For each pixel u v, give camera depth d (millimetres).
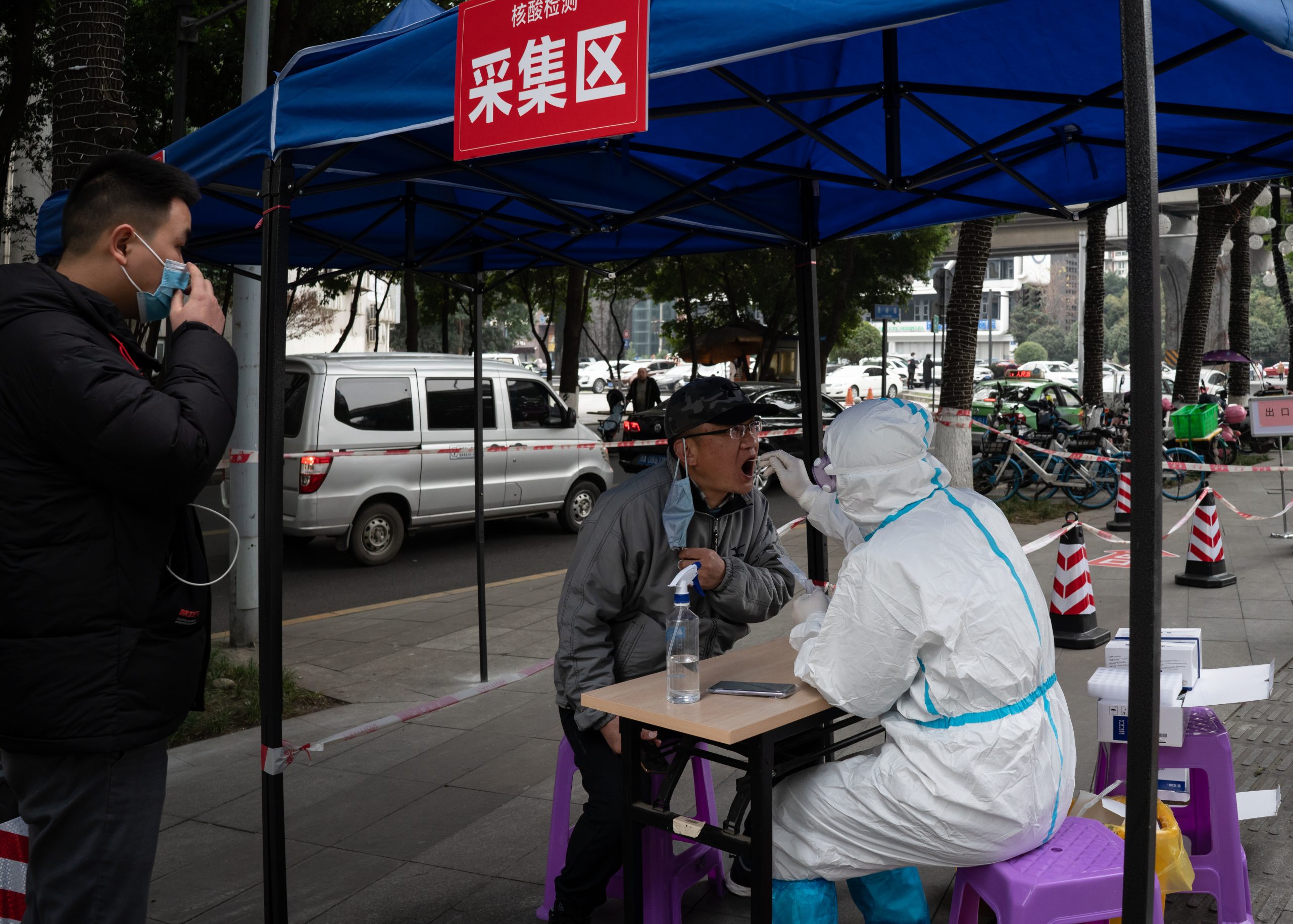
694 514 3107
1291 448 20812
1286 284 19938
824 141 3135
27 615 2041
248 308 7254
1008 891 2428
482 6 2467
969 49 3387
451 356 11617
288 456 10375
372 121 2717
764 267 24562
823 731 2818
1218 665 5992
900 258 24766
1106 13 3078
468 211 4688
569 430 12547
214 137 3227
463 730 5535
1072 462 13438
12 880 2494
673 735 2830
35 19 13141
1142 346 1894
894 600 2379
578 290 22406
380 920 3486
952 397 12664
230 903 3662
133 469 2033
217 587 9695
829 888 2689
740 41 2100
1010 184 4523
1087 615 6539
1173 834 2783
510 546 12070
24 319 2049
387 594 9609
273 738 3012
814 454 4629
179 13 10297
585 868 3045
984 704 2412
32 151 14836
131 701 2133
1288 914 3238
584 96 2295
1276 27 1909
